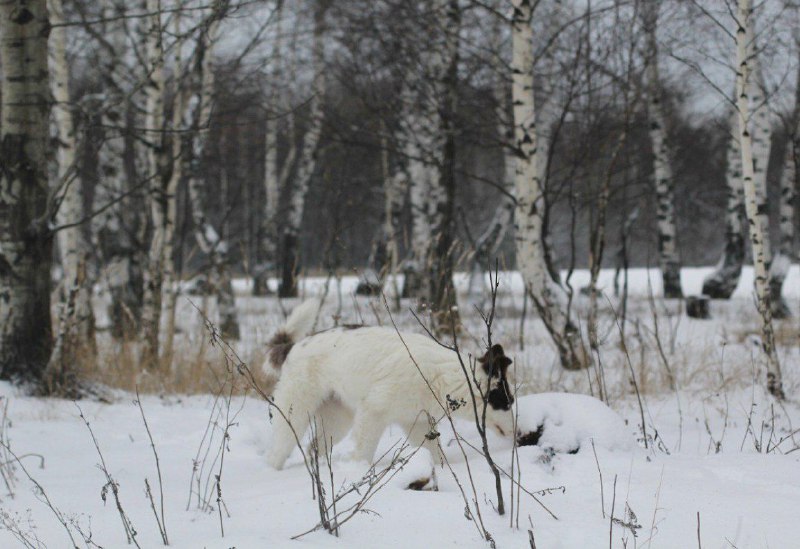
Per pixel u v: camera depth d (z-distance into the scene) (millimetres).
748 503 3637
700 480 4156
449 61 12453
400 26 12562
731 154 17578
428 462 4160
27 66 7938
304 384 5270
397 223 19031
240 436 6008
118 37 14273
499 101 12570
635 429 6082
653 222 27844
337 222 13602
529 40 9398
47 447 5809
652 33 10430
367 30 13188
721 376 7773
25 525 3711
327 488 4129
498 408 4941
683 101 18297
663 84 15758
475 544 3262
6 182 7898
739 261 17719
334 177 20578
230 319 12547
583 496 3875
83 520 3775
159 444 6016
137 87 8086
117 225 14289
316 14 15555
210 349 9656
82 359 8547
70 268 10664
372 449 4984
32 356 7914
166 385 8461
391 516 3594
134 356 9523
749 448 5438
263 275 21750
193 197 15148
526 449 4770
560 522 3502
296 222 20781
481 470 4512
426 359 4984
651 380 7992
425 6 12609
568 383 8180
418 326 9664
